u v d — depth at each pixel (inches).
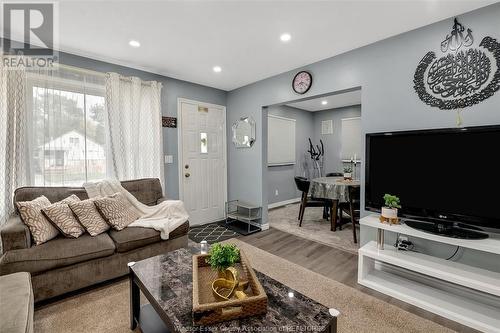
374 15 82.1
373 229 100.7
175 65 127.6
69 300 77.2
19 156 95.6
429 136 80.2
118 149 120.3
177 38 98.7
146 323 62.1
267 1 75.5
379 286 83.3
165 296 51.6
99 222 91.0
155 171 134.3
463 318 67.4
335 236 139.1
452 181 75.9
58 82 106.6
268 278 58.5
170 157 147.5
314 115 257.3
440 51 84.2
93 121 115.3
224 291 51.0
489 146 69.1
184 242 106.5
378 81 99.3
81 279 79.7
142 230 94.5
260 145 153.6
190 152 157.1
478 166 71.1
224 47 106.4
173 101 147.8
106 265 84.7
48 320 68.0
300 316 45.3
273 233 145.3
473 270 73.2
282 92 138.7
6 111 93.7
